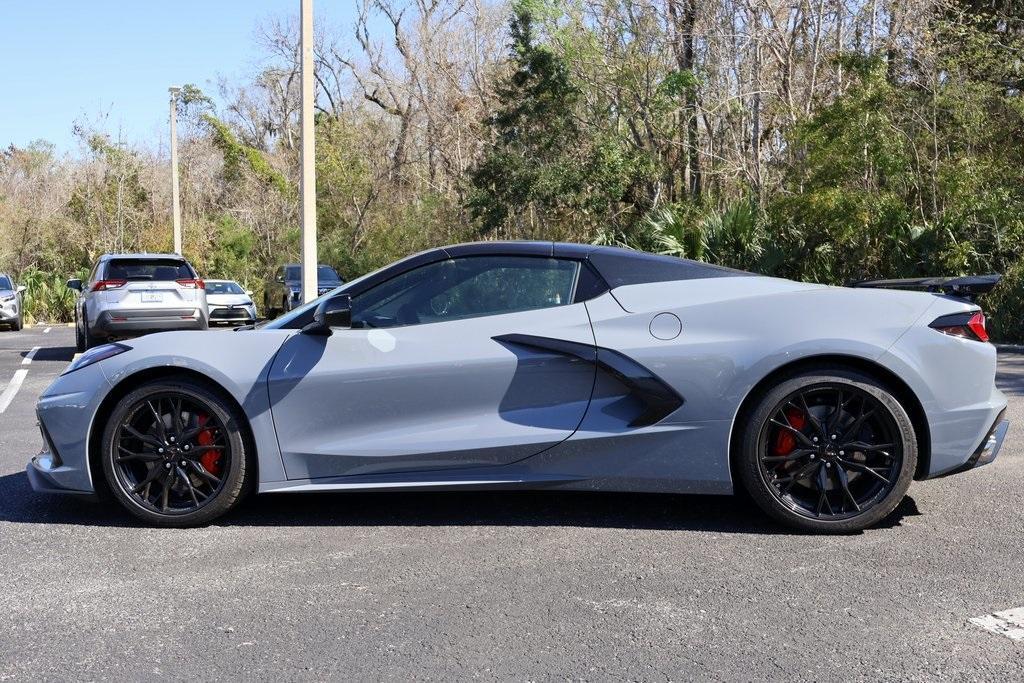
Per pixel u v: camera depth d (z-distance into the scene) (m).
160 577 3.54
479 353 4.10
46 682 2.65
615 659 2.77
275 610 3.20
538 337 4.09
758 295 4.12
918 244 15.24
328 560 3.73
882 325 3.99
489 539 4.00
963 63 17.25
